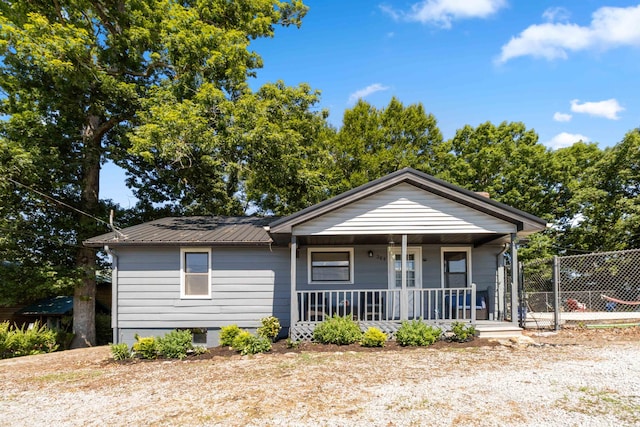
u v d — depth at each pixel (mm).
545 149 26688
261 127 13578
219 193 21391
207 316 12094
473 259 13141
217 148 14477
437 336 10164
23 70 15602
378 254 12914
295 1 19281
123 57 17047
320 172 18344
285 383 6887
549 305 16688
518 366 7457
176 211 21250
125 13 16625
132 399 6461
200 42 14617
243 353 9719
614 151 22797
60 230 17250
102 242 11656
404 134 25953
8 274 15328
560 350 8711
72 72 14617
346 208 10797
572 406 5250
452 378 6797
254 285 12281
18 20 15453
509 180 25484
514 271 10664
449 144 27656
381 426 4863
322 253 12812
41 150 15734
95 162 17547
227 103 13586
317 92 16203
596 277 20656
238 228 13594
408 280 12969
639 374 6527
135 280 12055
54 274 15805
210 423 5207
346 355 9023
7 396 7102
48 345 14188
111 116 18031
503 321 11570
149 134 13148
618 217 22047
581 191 23203
